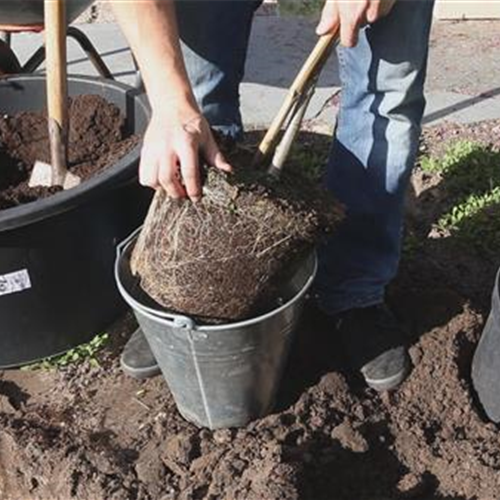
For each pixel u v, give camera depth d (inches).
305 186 76.9
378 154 87.0
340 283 94.8
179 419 90.7
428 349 93.7
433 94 141.1
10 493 89.3
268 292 77.8
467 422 89.0
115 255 97.0
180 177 71.6
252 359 80.9
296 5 166.9
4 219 85.2
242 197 72.8
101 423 92.7
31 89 110.1
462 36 157.1
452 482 85.0
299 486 81.8
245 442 86.2
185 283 76.4
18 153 108.7
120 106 108.3
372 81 83.2
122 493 84.4
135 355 95.7
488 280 106.4
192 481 84.0
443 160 125.1
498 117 135.2
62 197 88.0
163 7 72.2
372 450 87.6
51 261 91.7
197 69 92.9
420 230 115.4
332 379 91.3
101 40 158.2
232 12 89.5
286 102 74.9
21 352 96.4
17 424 92.4
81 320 97.8
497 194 117.9
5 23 109.2
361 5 71.1
